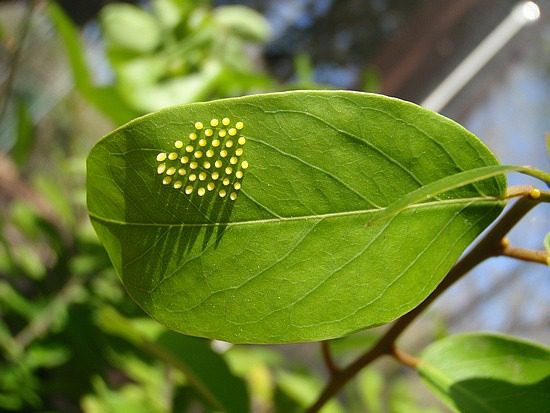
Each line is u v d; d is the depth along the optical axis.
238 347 0.25
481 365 0.12
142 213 0.09
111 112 0.21
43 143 0.38
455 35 0.36
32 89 0.39
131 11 0.23
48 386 0.22
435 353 0.12
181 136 0.09
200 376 0.15
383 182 0.09
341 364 0.31
